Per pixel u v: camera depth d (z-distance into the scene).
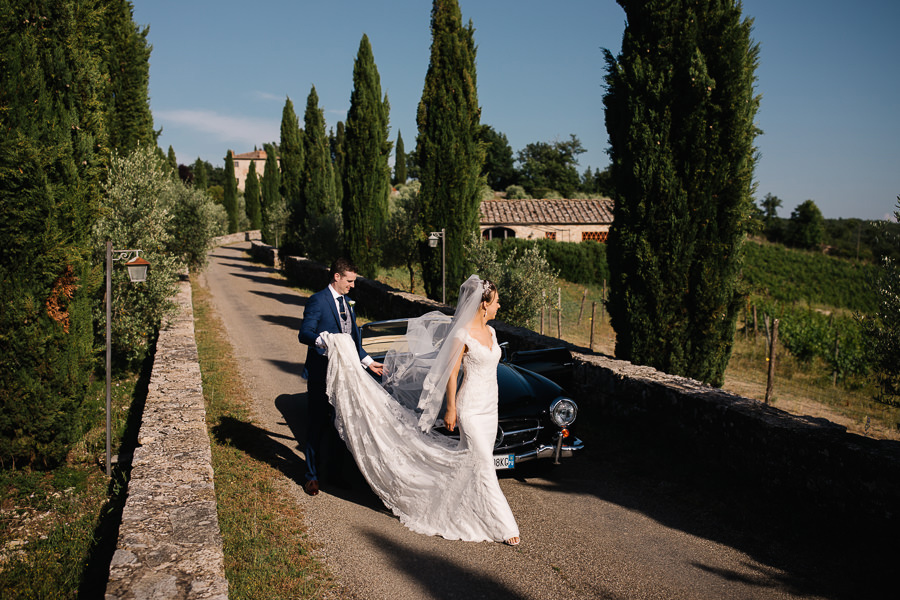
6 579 3.85
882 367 5.81
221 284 22.56
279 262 29.91
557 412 4.97
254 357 10.47
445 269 14.81
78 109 5.67
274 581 3.66
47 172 5.28
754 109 7.16
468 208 15.04
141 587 2.98
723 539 4.31
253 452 5.93
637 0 7.42
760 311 18.77
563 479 5.44
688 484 5.26
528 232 34.88
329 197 28.83
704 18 7.11
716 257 7.30
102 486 5.39
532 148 70.88
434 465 4.47
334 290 5.26
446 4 14.55
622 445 6.21
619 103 7.73
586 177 71.25
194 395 6.45
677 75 7.20
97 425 6.78
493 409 4.46
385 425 4.65
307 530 4.40
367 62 19.55
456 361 4.39
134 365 9.43
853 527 4.20
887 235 5.73
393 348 6.59
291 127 34.91
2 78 5.00
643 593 3.61
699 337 7.46
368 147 19.77
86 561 4.12
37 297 5.24
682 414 5.88
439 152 14.68
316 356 4.99
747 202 7.27
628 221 7.57
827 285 32.59
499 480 5.41
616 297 7.76
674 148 7.29
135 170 9.96
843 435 4.54
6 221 5.01
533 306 12.84
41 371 5.32
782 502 4.73
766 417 5.05
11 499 5.08
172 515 3.79
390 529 4.46
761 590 3.65
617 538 4.32
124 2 13.06
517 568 3.90
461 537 4.30
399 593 3.58
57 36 5.38
